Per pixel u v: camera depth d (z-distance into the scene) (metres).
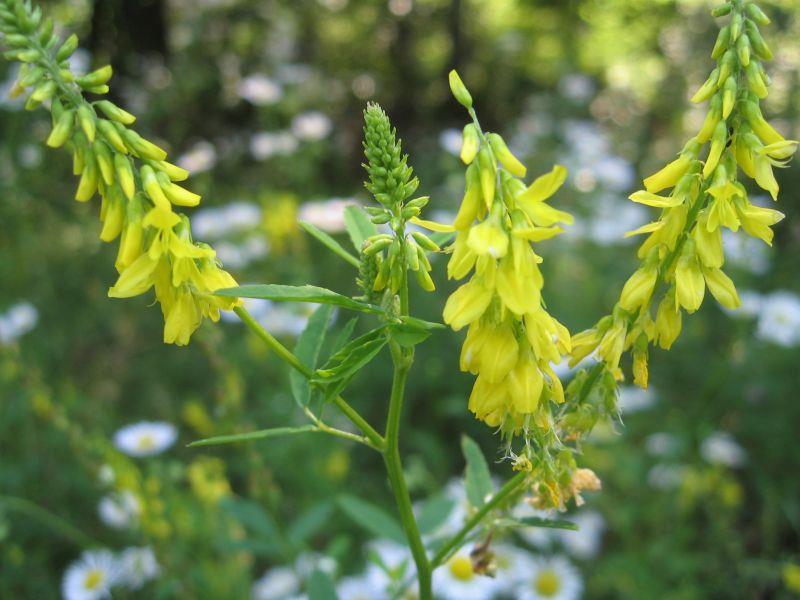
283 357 0.12
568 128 0.50
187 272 0.11
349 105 0.73
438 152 0.57
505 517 0.14
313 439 0.30
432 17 0.78
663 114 0.62
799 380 0.32
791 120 0.46
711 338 0.35
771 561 0.28
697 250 0.11
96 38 0.61
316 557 0.23
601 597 0.26
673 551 0.26
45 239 0.46
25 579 0.25
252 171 0.55
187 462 0.32
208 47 0.62
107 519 0.24
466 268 0.10
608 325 0.12
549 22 0.80
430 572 0.13
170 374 0.38
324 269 0.42
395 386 0.12
